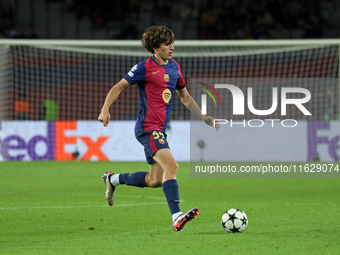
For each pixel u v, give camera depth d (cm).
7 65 6147
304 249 1496
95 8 8650
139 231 1859
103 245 1578
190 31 8394
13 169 4850
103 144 5734
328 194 3144
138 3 8650
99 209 2492
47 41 4928
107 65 6844
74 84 6725
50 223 2062
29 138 5703
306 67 6569
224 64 6688
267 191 3341
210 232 1820
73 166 5109
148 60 1809
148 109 1805
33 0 8688
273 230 1852
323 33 8406
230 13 8388
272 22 8375
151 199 2906
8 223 2062
